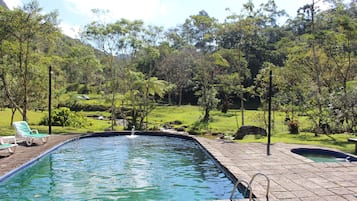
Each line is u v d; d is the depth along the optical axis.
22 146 11.10
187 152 11.62
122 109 21.58
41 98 17.66
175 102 38.50
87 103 29.11
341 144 12.55
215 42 29.75
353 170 7.80
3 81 16.28
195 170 8.81
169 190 6.99
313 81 17.80
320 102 15.91
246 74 25.66
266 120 18.25
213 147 11.37
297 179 6.94
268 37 41.72
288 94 17.81
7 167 7.89
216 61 23.02
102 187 7.20
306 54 18.27
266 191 6.00
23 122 11.97
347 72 17.12
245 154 9.97
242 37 23.75
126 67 20.05
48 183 7.45
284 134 15.77
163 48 26.11
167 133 15.73
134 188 7.14
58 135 14.39
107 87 20.72
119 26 19.19
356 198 5.66
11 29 15.34
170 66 33.03
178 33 37.12
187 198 6.47
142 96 19.70
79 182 7.57
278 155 9.76
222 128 18.75
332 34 16.97
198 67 27.50
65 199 6.35
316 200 5.53
